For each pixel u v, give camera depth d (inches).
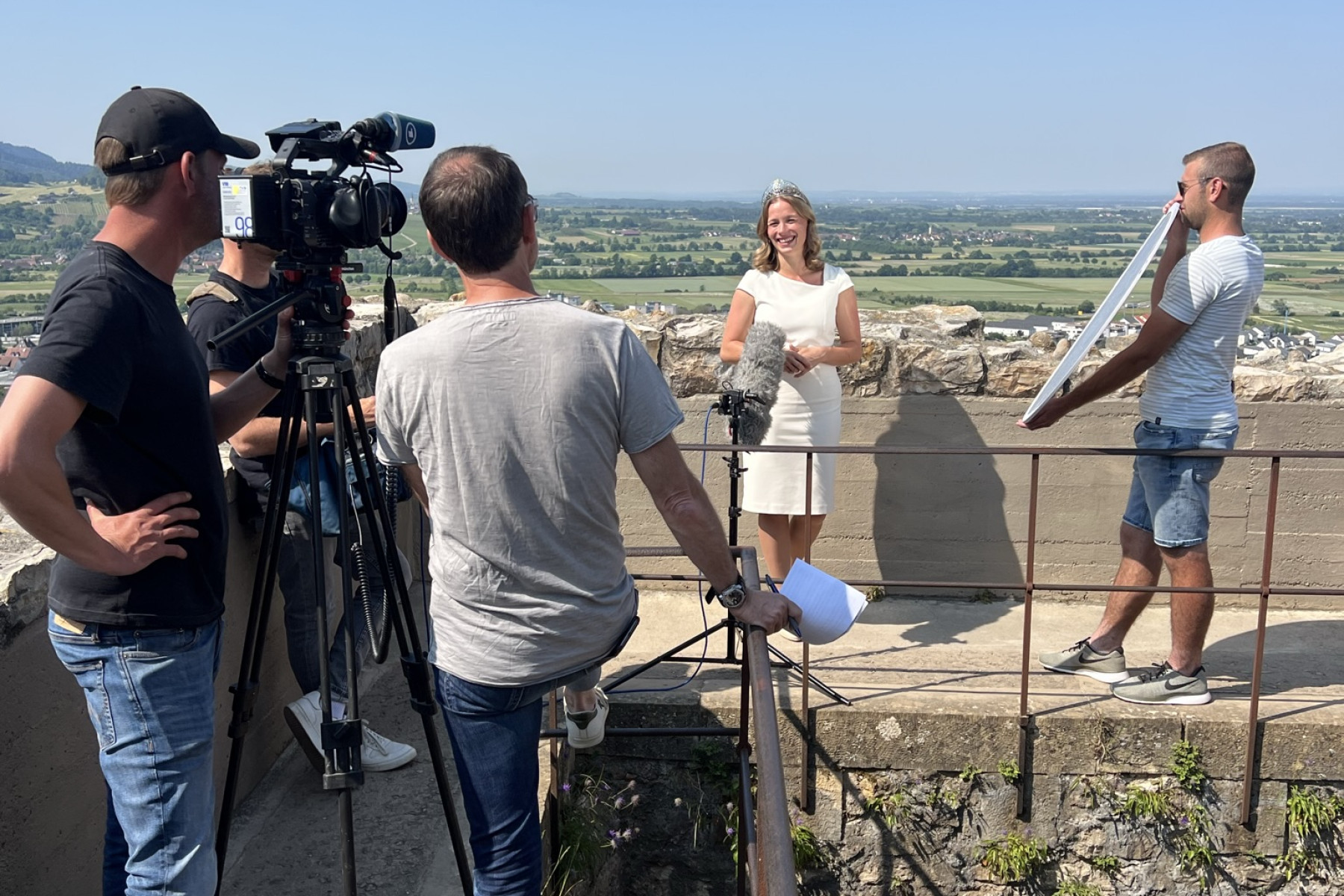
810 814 151.6
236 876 111.3
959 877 150.9
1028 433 197.0
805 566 102.3
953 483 199.6
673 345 200.4
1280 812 144.2
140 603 73.4
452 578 80.4
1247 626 186.5
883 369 197.8
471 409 75.2
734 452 154.9
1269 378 191.0
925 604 199.3
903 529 201.9
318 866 113.0
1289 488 194.2
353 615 85.8
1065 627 186.5
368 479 95.4
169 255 75.7
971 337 217.9
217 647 81.3
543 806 122.7
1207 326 136.9
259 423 112.1
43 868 86.7
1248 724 142.6
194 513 74.5
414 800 125.6
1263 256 138.2
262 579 89.7
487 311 75.8
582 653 82.3
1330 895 145.3
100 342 67.6
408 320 140.9
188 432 75.4
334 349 88.1
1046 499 198.7
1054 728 145.6
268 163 87.1
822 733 149.5
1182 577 143.0
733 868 154.6
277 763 133.3
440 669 82.8
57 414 65.4
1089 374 192.7
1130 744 144.9
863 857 151.6
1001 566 201.3
